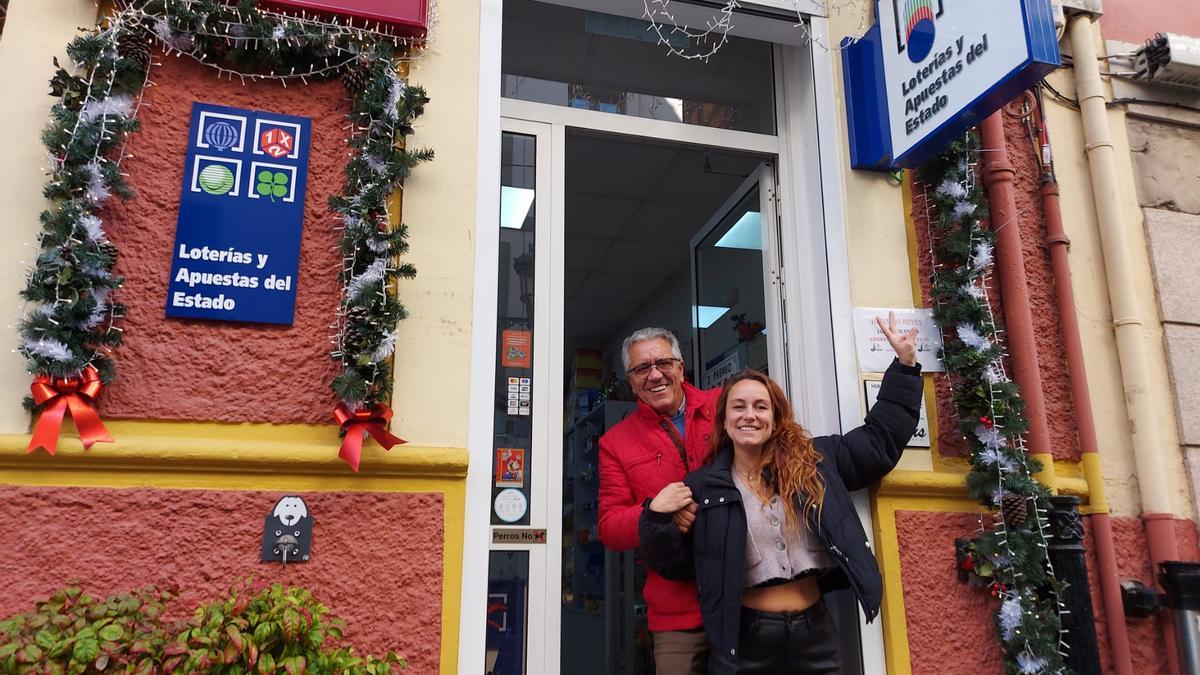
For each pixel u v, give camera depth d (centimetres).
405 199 272
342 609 238
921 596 294
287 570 236
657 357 295
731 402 266
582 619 470
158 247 250
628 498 285
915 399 285
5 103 246
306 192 266
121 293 244
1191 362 363
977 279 328
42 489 224
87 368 228
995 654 295
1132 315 356
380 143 262
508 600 299
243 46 265
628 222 540
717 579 246
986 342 313
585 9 351
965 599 298
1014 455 300
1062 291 352
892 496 300
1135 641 324
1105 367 357
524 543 305
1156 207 383
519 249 336
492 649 293
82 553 223
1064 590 293
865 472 282
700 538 252
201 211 254
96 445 228
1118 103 389
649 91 372
